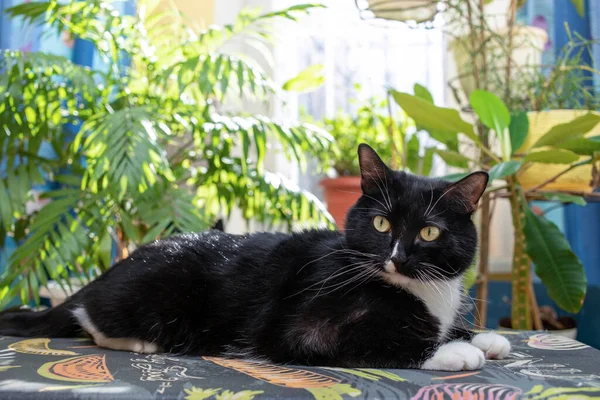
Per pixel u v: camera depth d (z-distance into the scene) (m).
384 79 2.72
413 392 0.88
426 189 1.22
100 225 1.73
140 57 1.96
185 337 1.27
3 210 1.71
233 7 2.80
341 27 2.76
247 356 1.20
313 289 1.18
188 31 2.12
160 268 1.30
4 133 1.82
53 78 2.13
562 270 1.64
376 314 1.13
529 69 2.26
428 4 2.05
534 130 1.87
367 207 1.25
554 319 2.05
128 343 1.27
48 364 1.05
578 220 2.26
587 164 1.80
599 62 2.16
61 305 1.41
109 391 0.86
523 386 0.91
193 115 1.87
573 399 0.84
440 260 1.19
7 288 1.61
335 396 0.85
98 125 1.62
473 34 2.13
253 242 1.37
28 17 1.97
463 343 1.12
